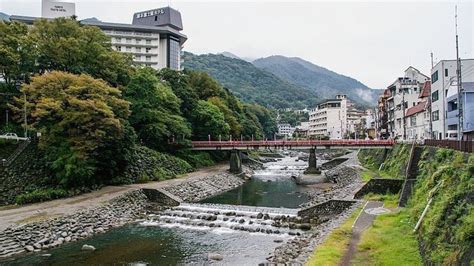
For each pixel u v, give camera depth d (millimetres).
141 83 60062
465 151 22641
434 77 54375
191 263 24078
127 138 47062
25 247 26203
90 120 40094
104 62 57125
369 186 36375
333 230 24516
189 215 36719
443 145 28953
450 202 17781
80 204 35938
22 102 43656
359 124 136750
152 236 30422
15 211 32969
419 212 23578
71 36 53750
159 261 24516
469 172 17922
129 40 110938
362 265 18094
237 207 38938
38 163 40938
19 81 49906
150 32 112750
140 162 52500
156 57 113062
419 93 76000
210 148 68938
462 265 13312
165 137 63656
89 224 31953
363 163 70500
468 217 14641
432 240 17641
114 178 46750
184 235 30703
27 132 45406
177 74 77438
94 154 41438
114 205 37188
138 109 57906
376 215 28047
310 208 34844
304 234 29219
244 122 104000
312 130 177625
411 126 70062
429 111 54500
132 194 41062
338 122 155000
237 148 68875
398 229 23734
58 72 41500
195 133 75750
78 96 40500
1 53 45438
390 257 18859
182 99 73688
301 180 64000
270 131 159750
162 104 63594
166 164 57812
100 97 41531
